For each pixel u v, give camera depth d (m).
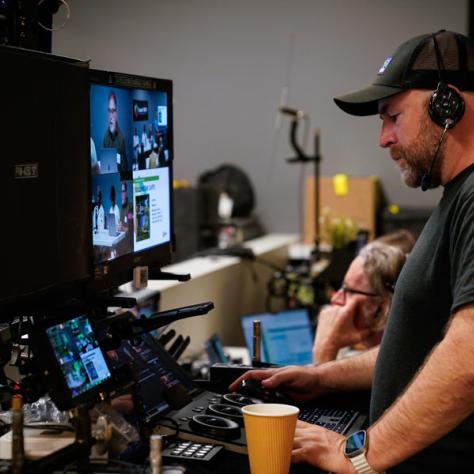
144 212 1.74
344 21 5.92
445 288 1.50
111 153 1.58
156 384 1.67
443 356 1.36
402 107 1.53
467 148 1.50
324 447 1.50
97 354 1.40
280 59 6.11
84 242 1.45
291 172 6.20
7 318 1.31
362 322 2.80
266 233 6.30
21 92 1.27
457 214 1.45
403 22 5.78
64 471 1.28
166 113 1.84
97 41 6.15
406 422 1.39
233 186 5.96
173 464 1.42
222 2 6.20
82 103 1.43
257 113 6.23
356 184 5.61
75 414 1.30
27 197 1.29
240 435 1.55
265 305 4.46
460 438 1.58
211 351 2.89
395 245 2.86
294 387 1.88
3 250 1.25
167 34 6.32
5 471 1.22
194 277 3.21
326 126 6.05
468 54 1.50
